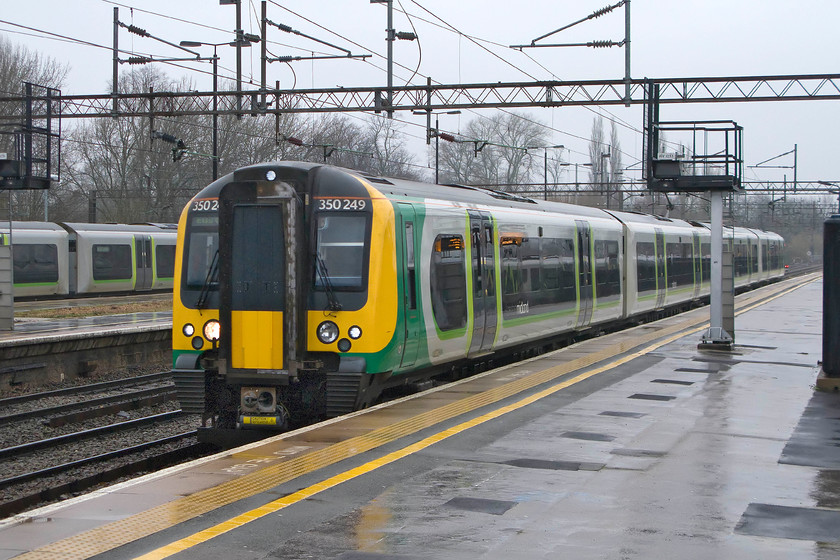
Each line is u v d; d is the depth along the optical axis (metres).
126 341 29.08
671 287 41.00
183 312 15.88
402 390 18.83
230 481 10.33
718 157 23.62
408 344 16.50
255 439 15.70
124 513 9.13
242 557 7.93
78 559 7.81
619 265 32.50
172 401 23.53
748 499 9.79
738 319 34.34
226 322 14.96
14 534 8.47
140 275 51.03
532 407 15.15
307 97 32.72
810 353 22.95
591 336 32.34
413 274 16.78
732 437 12.91
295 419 15.62
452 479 10.52
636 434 13.08
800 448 12.24
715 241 23.83
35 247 45.25
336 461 11.32
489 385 17.50
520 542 8.34
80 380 26.83
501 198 23.41
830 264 17.38
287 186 14.79
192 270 15.96
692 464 11.34
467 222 19.59
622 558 7.91
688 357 22.09
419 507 9.43
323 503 9.54
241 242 14.91
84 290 47.75
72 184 79.25
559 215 26.56
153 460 16.42
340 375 15.14
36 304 43.34
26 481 15.23
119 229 50.69
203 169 77.19
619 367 20.25
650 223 38.62
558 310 25.80
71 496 14.52
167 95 32.84
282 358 14.79
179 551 8.05
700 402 15.80
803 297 49.78
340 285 15.38
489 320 20.67
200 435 15.76
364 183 15.84
